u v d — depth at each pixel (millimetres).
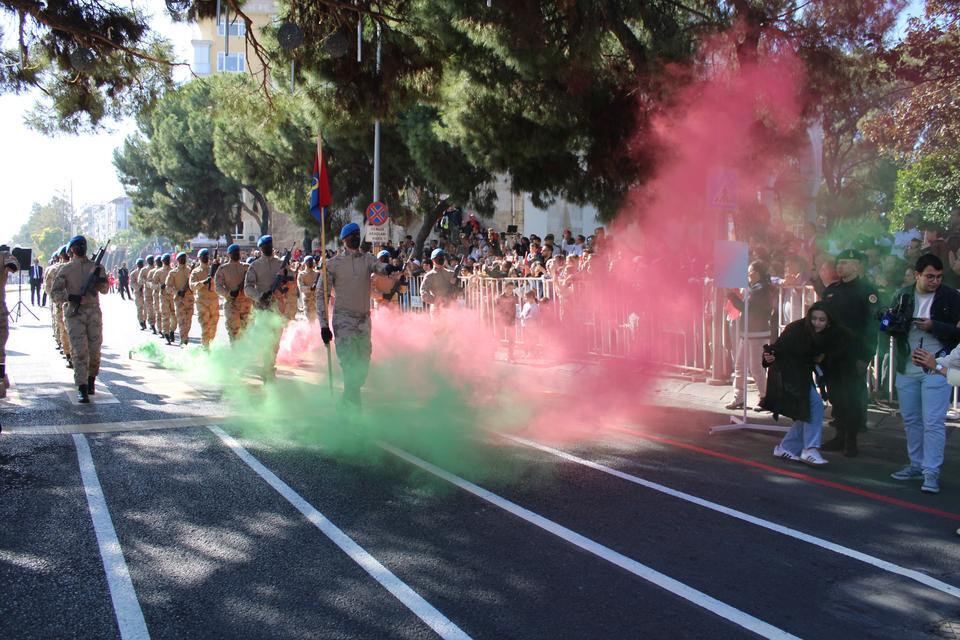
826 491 5832
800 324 6598
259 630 3592
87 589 4035
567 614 3756
